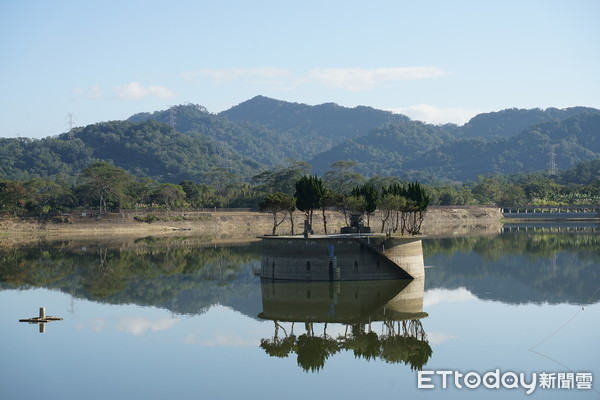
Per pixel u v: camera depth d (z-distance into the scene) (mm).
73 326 83250
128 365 65812
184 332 79562
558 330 78438
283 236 115688
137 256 164250
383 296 99188
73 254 171750
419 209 121750
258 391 57688
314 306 93000
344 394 56938
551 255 153500
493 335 76312
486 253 158625
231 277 123688
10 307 96375
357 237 106188
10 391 57938
